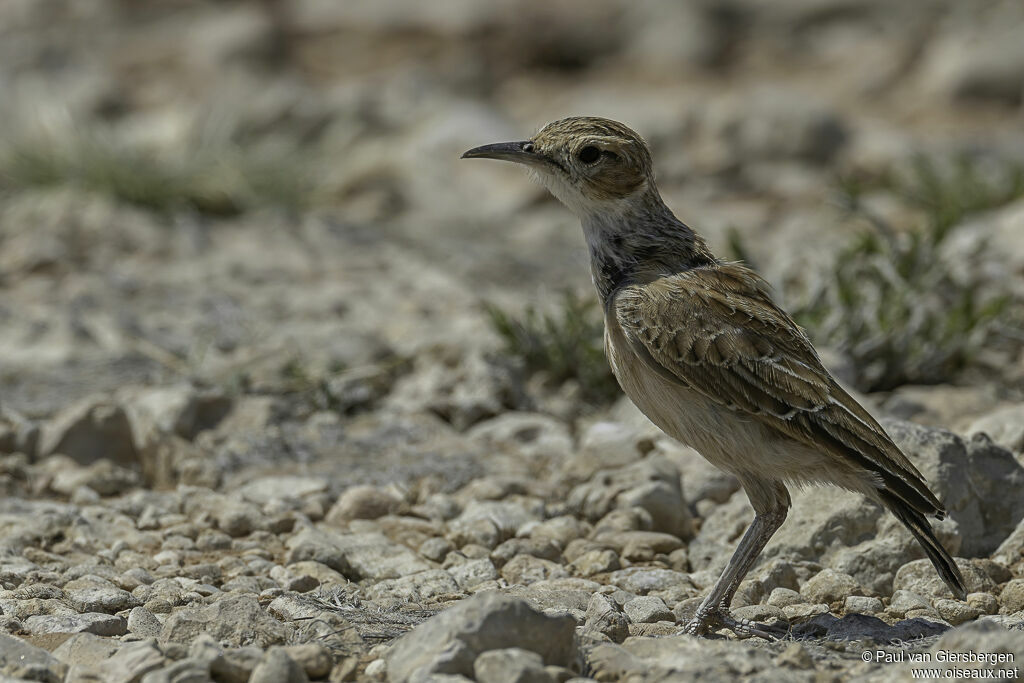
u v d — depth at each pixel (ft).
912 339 41.68
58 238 61.11
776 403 23.66
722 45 116.47
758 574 27.12
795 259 54.08
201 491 32.99
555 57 116.26
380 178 77.30
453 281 56.13
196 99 97.60
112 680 19.95
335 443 37.45
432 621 20.48
